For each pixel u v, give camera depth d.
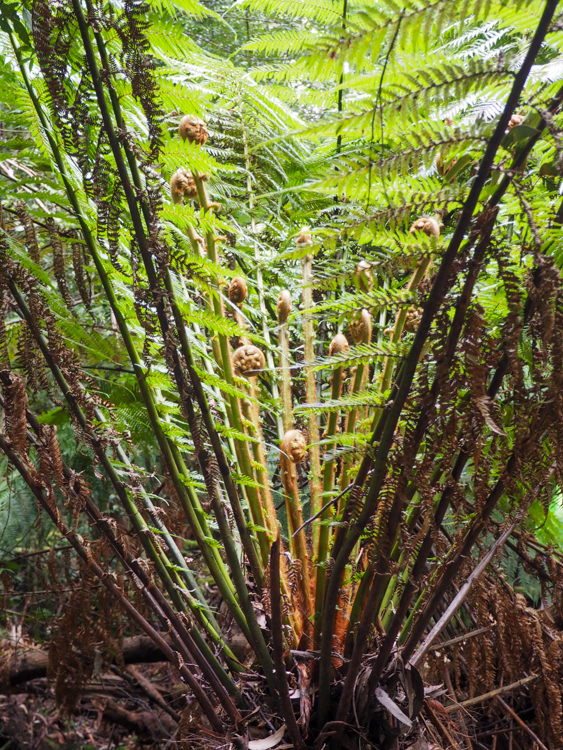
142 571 0.82
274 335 1.18
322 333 1.21
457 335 0.62
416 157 0.61
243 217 1.25
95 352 1.00
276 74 1.15
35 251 0.93
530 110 0.65
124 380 1.23
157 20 1.01
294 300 1.18
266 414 1.31
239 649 1.16
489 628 0.84
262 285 1.10
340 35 0.55
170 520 1.01
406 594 0.71
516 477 0.68
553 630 0.91
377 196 0.77
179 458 0.85
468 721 1.06
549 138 0.65
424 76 0.58
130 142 0.74
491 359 0.62
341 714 0.75
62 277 0.95
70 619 1.03
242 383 0.89
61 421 1.19
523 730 1.02
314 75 0.60
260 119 1.25
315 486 0.93
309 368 0.78
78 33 0.82
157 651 1.62
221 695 0.80
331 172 0.64
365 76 0.64
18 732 1.92
